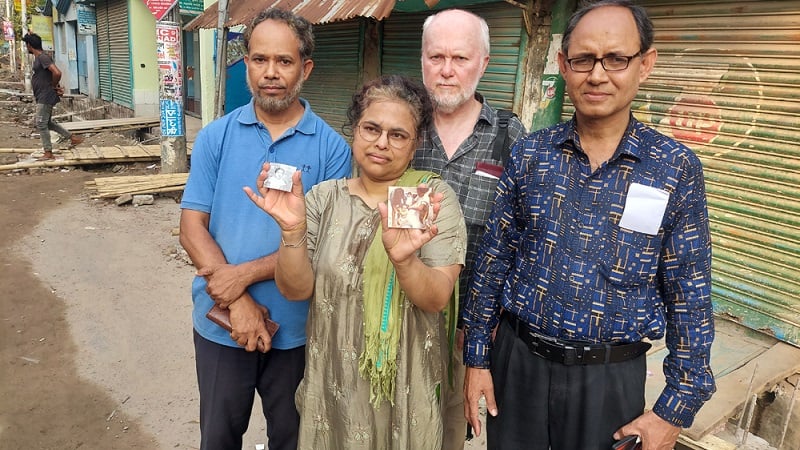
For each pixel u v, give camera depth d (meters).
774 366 2.90
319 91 7.24
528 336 1.77
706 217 1.60
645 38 1.54
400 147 1.67
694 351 1.61
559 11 3.96
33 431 3.02
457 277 1.71
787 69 2.95
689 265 1.59
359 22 6.26
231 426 2.15
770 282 3.16
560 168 1.67
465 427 2.37
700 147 3.39
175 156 8.31
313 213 1.81
